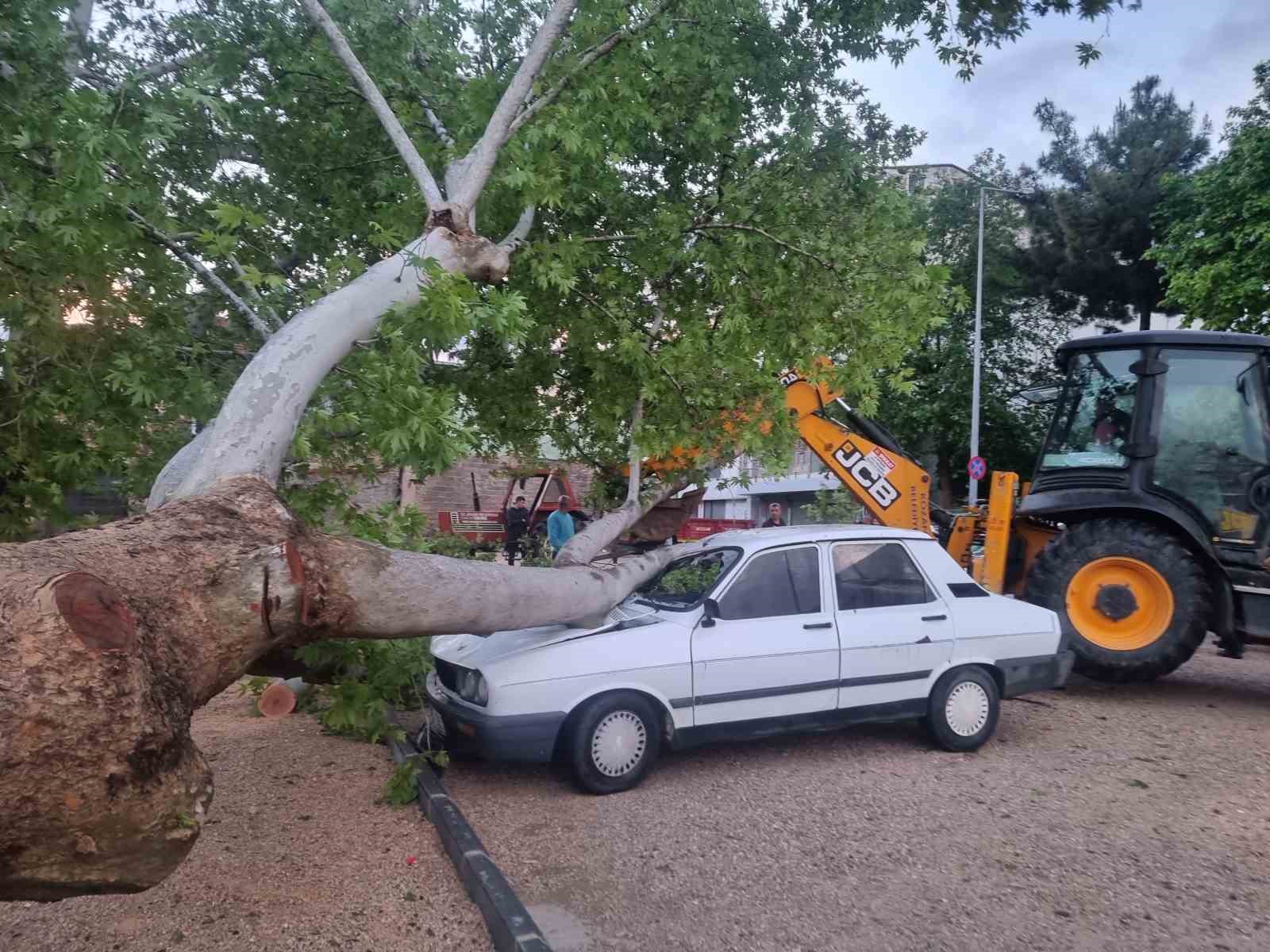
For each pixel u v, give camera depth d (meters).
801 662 6.22
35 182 5.70
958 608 6.80
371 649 5.04
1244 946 3.87
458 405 8.35
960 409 27.69
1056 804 5.60
